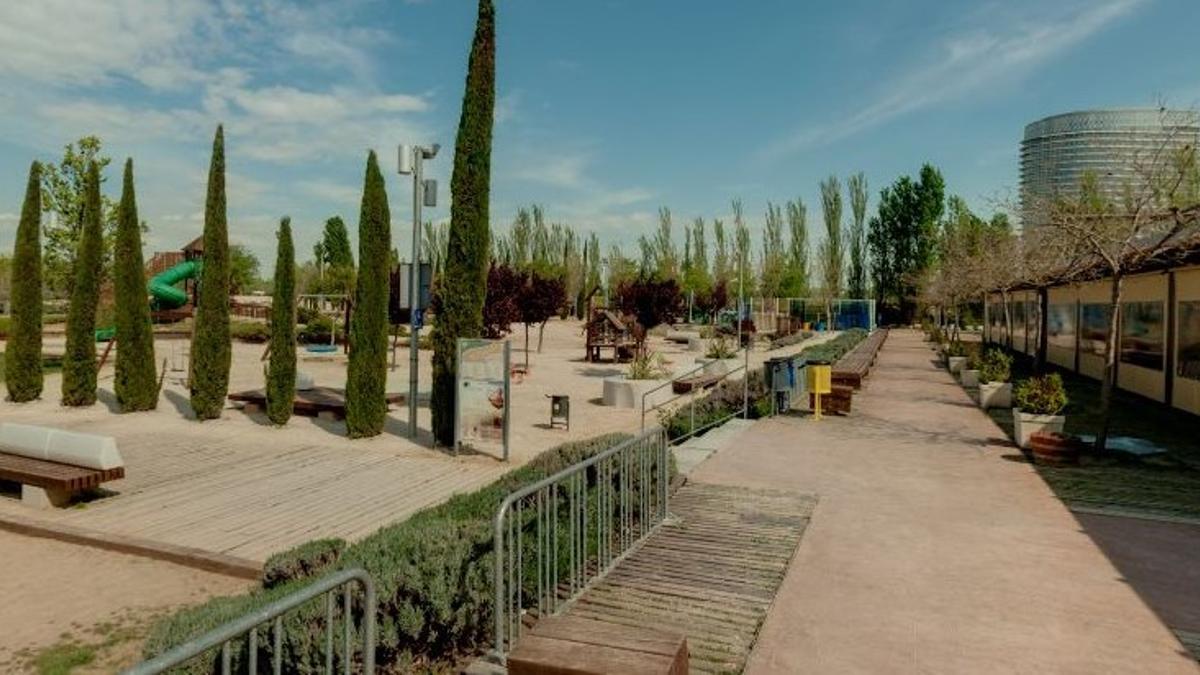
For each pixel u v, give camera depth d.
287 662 4.34
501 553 4.95
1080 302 27.91
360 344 15.38
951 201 60.62
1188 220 12.36
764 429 14.76
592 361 34.75
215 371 17.44
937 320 60.81
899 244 70.19
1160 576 6.68
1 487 11.48
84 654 6.23
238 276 85.06
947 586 6.41
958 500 9.27
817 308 71.06
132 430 16.25
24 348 20.05
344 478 12.23
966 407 18.16
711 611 5.84
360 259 15.41
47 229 29.95
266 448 14.49
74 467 10.84
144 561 8.55
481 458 13.72
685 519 8.30
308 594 3.12
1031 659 5.09
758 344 45.91
